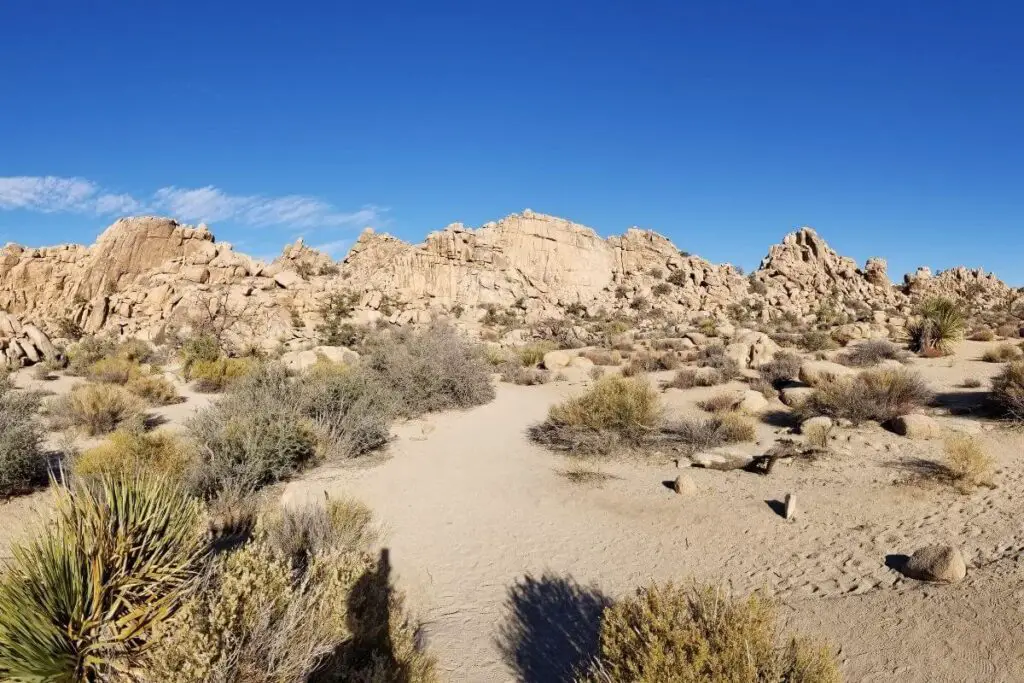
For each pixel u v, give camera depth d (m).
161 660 3.00
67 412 12.70
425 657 4.21
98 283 56.38
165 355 30.14
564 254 82.56
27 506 7.55
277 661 3.30
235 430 8.72
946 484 7.36
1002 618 4.23
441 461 10.12
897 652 4.06
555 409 11.70
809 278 75.19
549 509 7.73
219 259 54.16
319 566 4.67
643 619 3.38
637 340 35.06
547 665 4.36
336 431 10.59
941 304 21.91
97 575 3.33
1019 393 10.67
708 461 9.00
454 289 70.19
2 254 57.16
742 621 3.29
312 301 49.53
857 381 12.16
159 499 4.04
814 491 7.57
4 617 3.13
